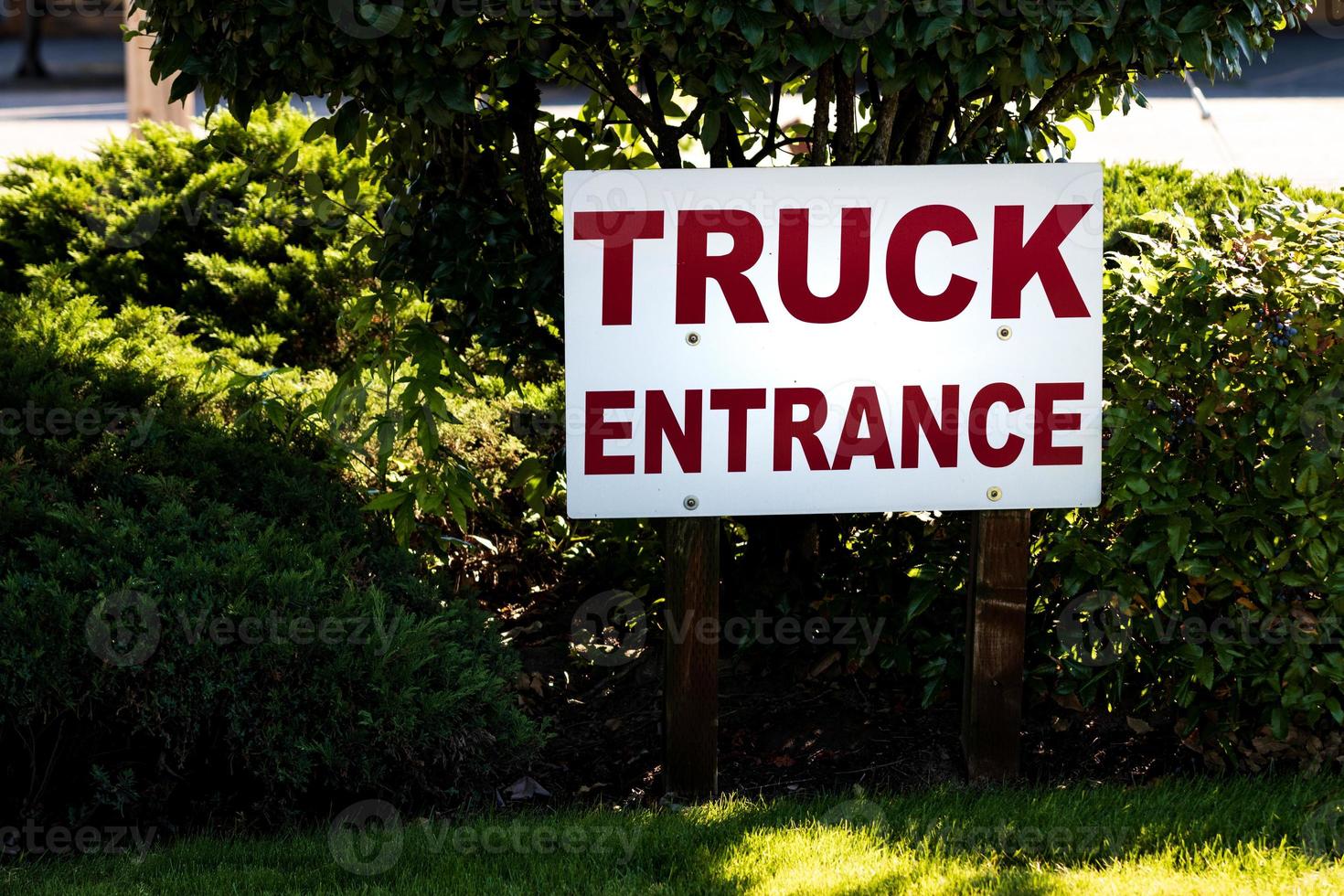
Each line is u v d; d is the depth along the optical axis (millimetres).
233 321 6438
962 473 3598
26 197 6832
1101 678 3932
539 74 3553
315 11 3271
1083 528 3896
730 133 4203
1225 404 3732
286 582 3604
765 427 3549
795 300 3502
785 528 4375
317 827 3582
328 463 4699
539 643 4738
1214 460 3758
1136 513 3840
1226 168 10812
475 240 4020
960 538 4199
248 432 4648
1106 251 5008
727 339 3506
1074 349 3561
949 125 4117
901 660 4094
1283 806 3449
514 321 4098
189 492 4051
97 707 3500
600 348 3488
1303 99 16078
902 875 3107
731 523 4625
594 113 4406
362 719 3453
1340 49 20953
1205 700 3850
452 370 4141
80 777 3672
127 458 4203
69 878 3244
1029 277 3527
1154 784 3664
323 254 6426
